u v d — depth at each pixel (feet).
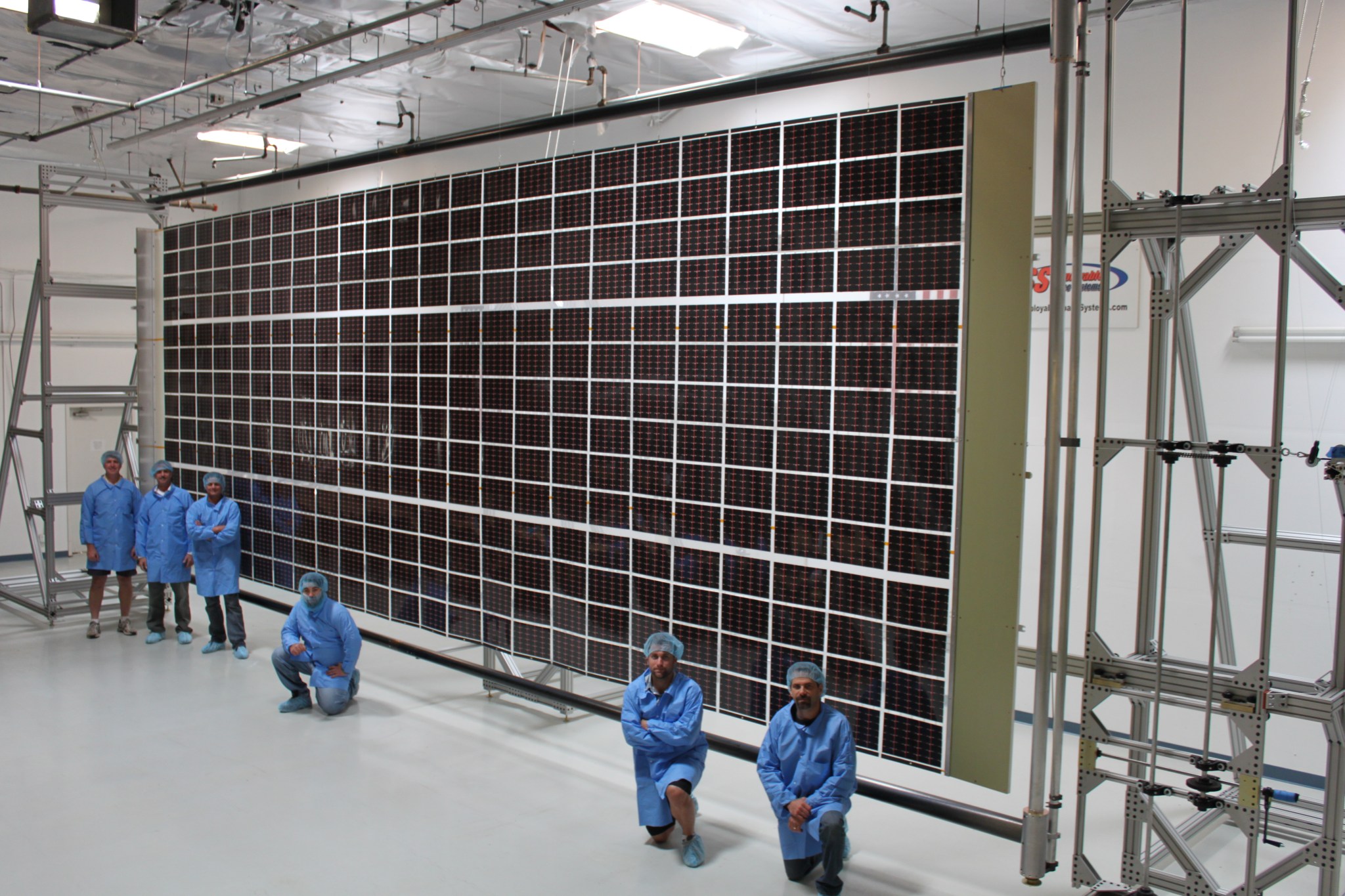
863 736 14.02
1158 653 11.84
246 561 25.91
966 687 13.05
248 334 25.31
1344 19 16.60
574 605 17.78
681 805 13.96
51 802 15.81
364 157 22.70
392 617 21.71
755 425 14.99
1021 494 12.59
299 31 22.34
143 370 28.91
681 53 22.07
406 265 20.63
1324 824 10.94
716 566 15.57
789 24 20.26
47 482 27.12
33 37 23.15
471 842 14.65
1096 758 12.55
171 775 17.01
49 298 27.12
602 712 18.07
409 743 18.80
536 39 22.52
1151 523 12.71
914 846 14.82
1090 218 13.21
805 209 14.32
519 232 18.28
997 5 18.95
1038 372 20.03
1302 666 17.35
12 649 25.08
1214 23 17.81
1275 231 11.11
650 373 16.30
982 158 12.72
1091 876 12.60
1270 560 11.18
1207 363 18.35
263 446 25.08
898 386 13.53
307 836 14.76
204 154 36.70
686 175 15.67
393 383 21.13
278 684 22.48
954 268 13.00
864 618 13.94
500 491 18.94
